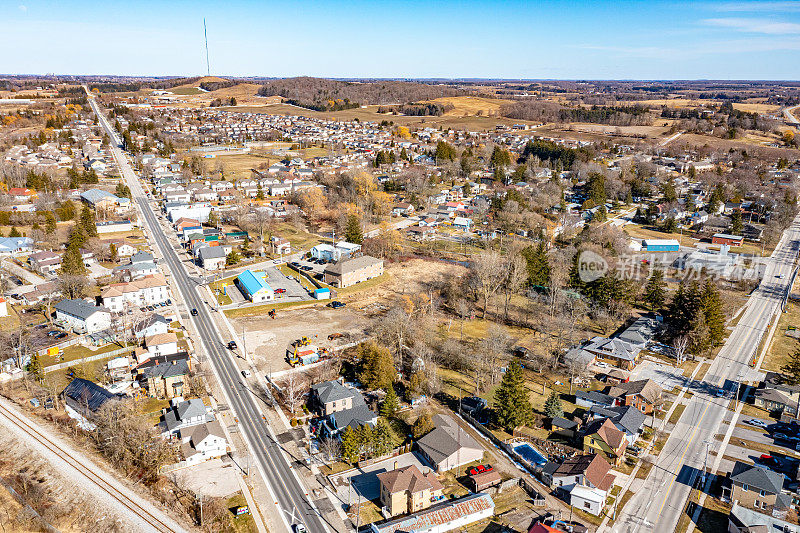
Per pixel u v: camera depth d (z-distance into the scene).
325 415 94.12
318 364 111.69
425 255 183.88
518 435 91.50
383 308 141.88
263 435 89.88
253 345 119.56
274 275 164.12
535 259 152.25
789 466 83.56
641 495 77.69
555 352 119.81
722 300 137.88
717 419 96.56
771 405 99.25
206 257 165.12
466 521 72.00
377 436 85.25
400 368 110.06
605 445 84.75
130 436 82.88
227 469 81.69
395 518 72.25
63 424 90.19
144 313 131.62
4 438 85.06
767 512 73.56
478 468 82.69
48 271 151.62
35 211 197.25
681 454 87.00
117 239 186.75
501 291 152.88
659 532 70.56
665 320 135.00
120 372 105.25
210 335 123.69
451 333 127.50
